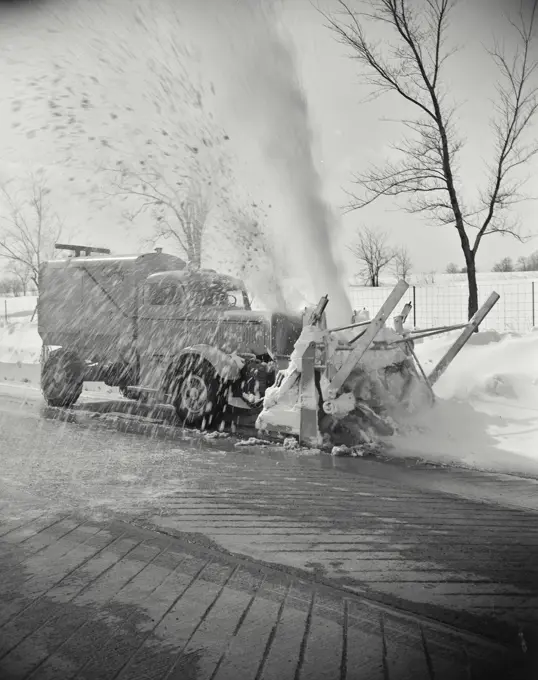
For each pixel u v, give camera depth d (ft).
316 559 12.28
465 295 65.00
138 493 16.62
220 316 27.37
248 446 22.99
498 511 15.51
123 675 8.38
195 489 17.08
